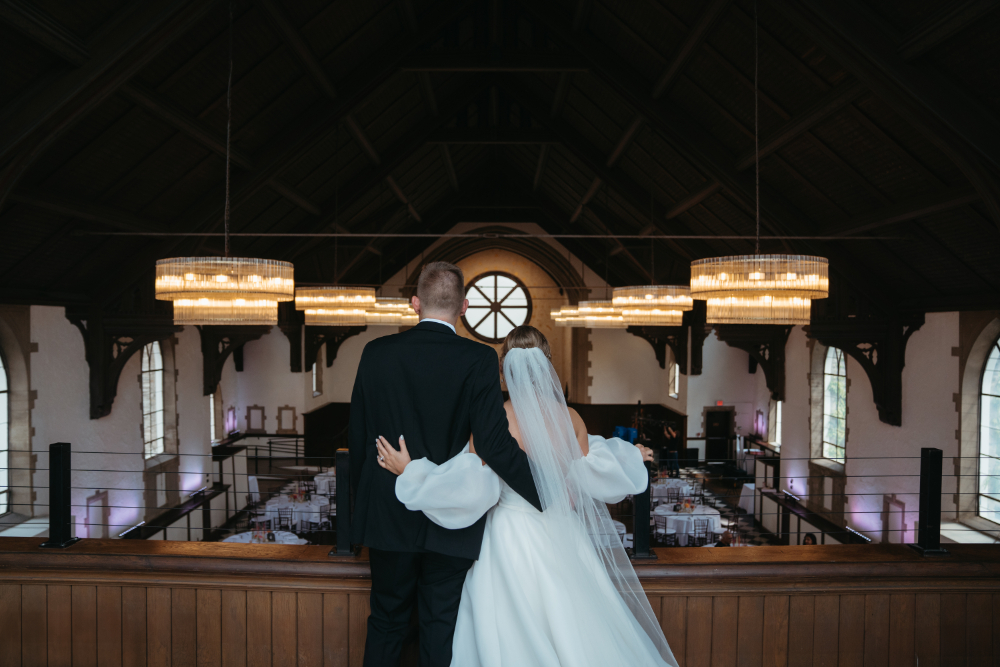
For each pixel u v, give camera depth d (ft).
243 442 46.68
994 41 10.56
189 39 15.19
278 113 20.81
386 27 20.99
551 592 5.49
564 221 49.26
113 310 24.43
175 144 18.20
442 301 5.77
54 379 23.03
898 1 11.25
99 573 7.74
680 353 46.39
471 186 49.21
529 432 5.54
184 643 7.68
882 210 17.87
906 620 7.77
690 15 16.55
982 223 15.96
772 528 36.37
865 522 27.17
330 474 37.17
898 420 24.58
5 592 7.88
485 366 5.49
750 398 48.67
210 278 12.17
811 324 24.66
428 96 27.68
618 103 24.36
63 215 18.07
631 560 7.59
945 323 22.03
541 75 27.25
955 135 12.16
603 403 53.67
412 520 5.51
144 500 29.45
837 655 7.70
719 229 27.45
